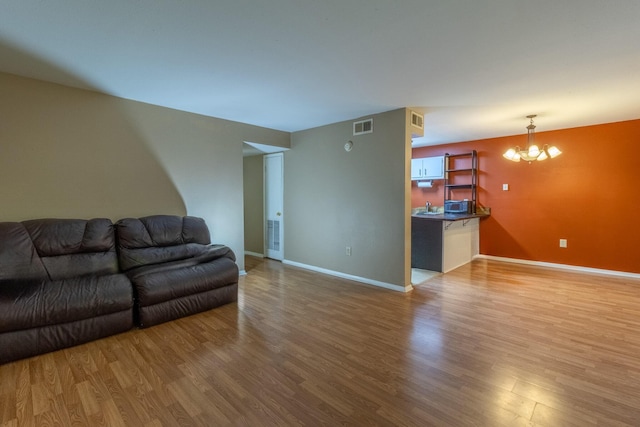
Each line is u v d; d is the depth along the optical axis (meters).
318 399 1.88
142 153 3.63
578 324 2.96
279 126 4.87
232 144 4.49
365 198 4.29
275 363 2.27
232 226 4.53
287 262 5.52
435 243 4.96
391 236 4.04
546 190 5.26
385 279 4.12
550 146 4.71
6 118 2.79
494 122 4.58
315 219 4.97
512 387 2.00
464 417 1.73
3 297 2.28
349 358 2.35
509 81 2.93
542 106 3.74
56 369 2.18
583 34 2.07
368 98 3.46
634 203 4.52
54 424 1.67
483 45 2.23
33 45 2.25
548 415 1.75
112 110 3.39
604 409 1.79
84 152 3.23
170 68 2.65
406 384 2.03
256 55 2.41
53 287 2.51
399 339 2.66
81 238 2.96
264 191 5.93
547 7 1.76
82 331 2.51
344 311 3.29
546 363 2.28
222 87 3.12
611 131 4.64
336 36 2.12
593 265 4.88
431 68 2.64
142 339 2.63
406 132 3.85
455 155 6.18
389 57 2.44
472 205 5.84
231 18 1.90
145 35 2.11
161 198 3.81
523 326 2.92
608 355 2.39
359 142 4.32
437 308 3.37
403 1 1.72
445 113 4.08
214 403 1.84
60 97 3.06
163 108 3.78
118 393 1.92
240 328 2.86
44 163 3.00
